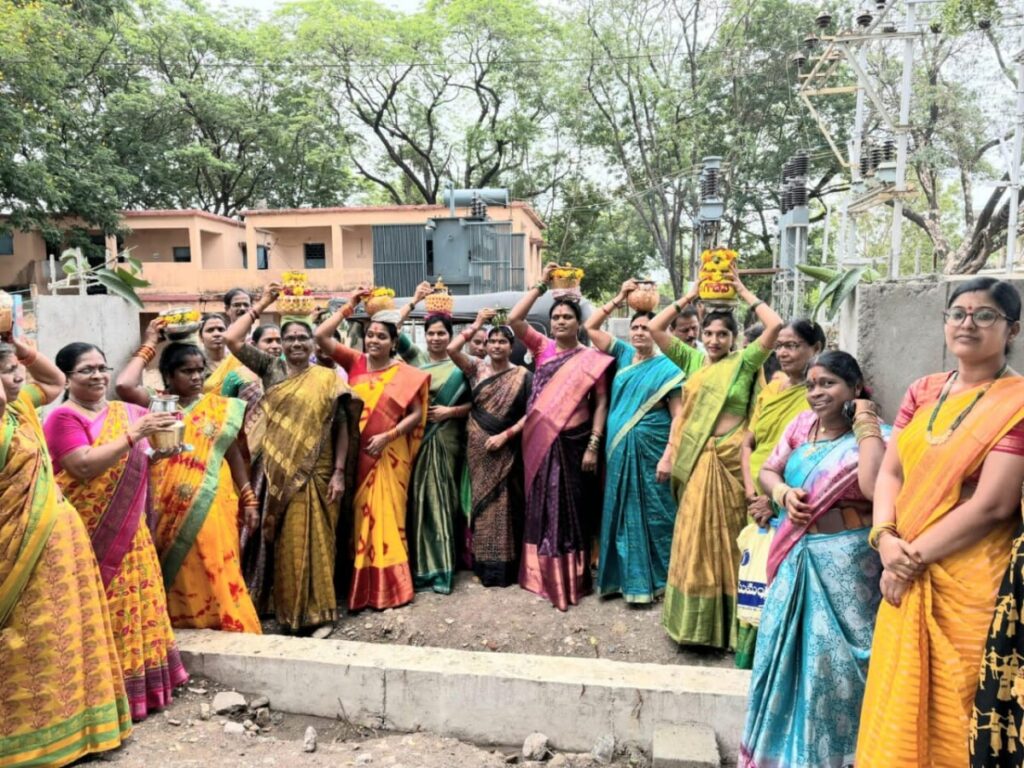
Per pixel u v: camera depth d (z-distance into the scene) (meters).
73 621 2.86
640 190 23.95
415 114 27.47
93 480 3.19
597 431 4.69
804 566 2.77
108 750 2.97
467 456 4.97
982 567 2.21
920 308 3.79
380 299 4.76
